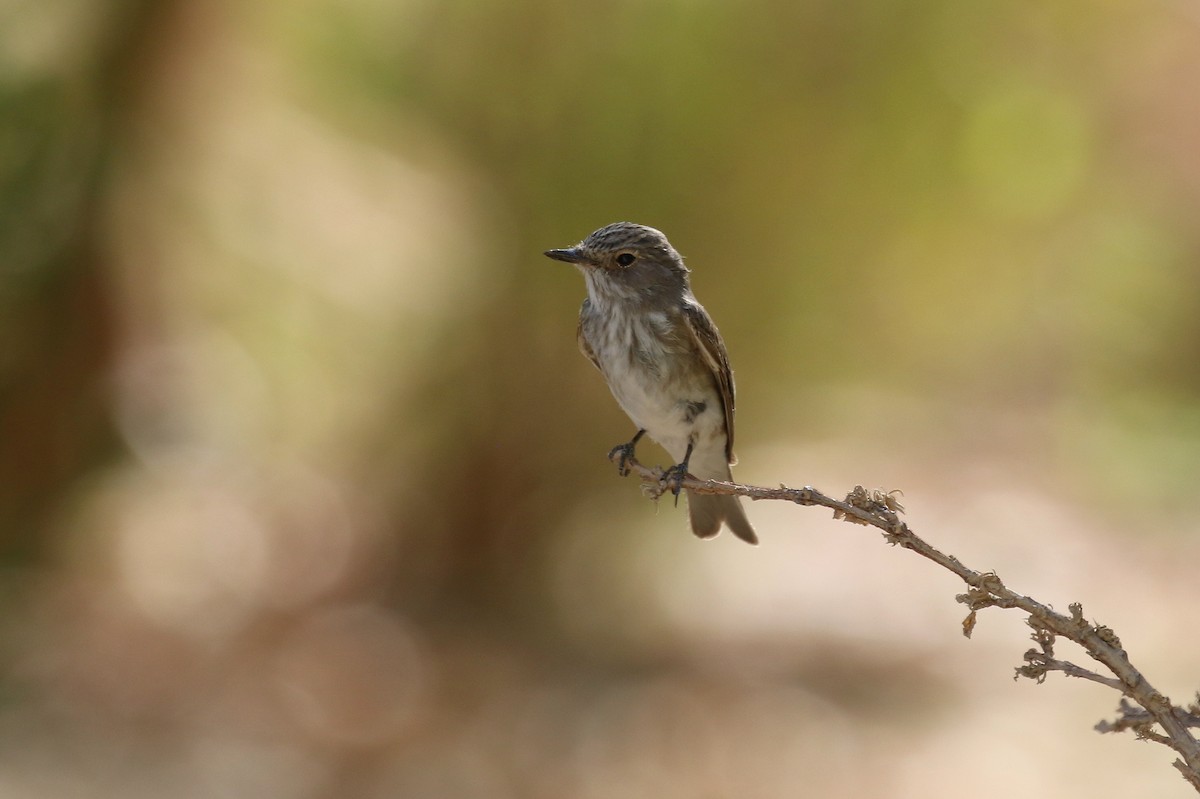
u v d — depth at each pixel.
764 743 11.98
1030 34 13.96
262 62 13.23
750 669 13.48
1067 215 16.05
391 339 14.13
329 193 13.58
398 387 14.32
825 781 11.31
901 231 13.62
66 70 12.31
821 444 20.77
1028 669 3.92
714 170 13.05
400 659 13.27
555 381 13.86
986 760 11.60
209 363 13.66
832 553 17.38
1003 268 15.29
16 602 13.06
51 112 12.25
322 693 12.56
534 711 12.46
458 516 14.42
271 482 14.67
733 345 13.66
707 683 13.15
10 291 12.38
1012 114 13.80
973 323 16.19
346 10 13.34
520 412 13.99
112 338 12.97
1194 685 12.94
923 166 13.37
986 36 13.29
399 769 11.34
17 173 12.23
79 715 11.77
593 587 14.49
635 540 14.62
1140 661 13.72
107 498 13.61
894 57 12.98
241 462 14.23
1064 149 14.59
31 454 12.97
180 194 13.05
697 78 12.88
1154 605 15.31
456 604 14.32
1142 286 18.39
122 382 13.18
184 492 13.96
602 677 13.23
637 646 13.94
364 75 13.46
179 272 13.32
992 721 12.44
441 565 14.52
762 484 15.25
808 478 20.00
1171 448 19.09
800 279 13.49
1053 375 21.00
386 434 14.54
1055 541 17.62
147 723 11.82
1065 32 14.13
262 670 12.91
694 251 13.25
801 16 12.84
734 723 12.34
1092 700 12.88
